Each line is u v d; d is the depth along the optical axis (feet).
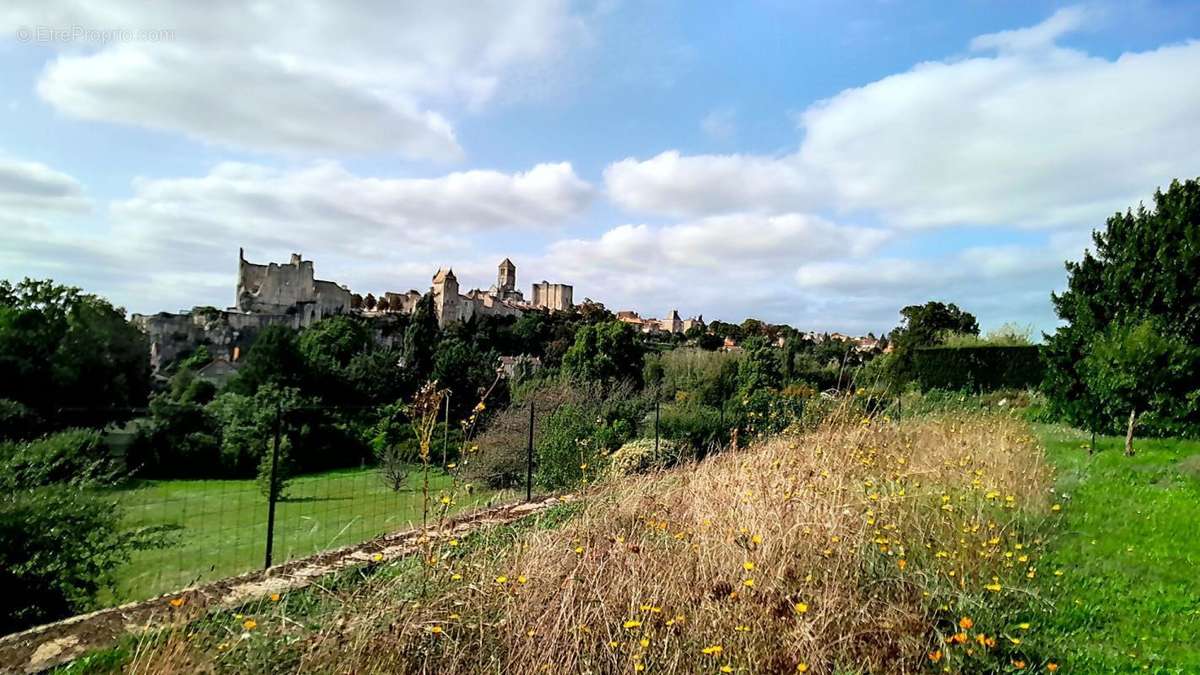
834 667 9.77
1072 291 48.65
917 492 17.46
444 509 14.69
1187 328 42.65
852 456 19.79
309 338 153.79
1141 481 27.63
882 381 48.21
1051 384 47.60
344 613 10.01
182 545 22.00
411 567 12.04
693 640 9.96
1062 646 12.01
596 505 16.96
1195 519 20.66
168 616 10.21
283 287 283.18
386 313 288.92
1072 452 36.04
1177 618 13.41
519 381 70.38
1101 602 14.19
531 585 10.98
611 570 11.53
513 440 40.63
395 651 9.16
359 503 33.35
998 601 12.69
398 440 62.59
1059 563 16.49
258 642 8.94
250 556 23.20
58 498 17.70
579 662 9.48
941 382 73.67
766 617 10.32
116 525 19.81
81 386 88.94
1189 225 43.27
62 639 9.43
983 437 28.32
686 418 47.09
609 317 331.57
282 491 43.16
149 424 57.36
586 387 59.77
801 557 12.03
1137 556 17.15
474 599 10.60
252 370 96.32
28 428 30.60
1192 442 38.22
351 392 99.86
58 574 17.16
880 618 10.73
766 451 21.24
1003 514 18.78
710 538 13.02
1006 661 11.22
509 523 17.20
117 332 102.12
